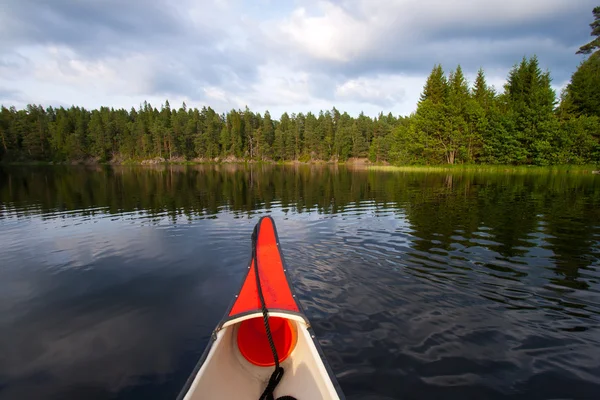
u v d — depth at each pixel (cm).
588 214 1123
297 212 1260
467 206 1309
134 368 361
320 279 585
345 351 375
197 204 1502
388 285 555
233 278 616
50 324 457
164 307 502
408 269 629
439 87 4803
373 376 334
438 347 381
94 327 448
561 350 375
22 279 620
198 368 264
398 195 1691
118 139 8881
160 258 732
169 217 1189
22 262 713
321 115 9494
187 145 8944
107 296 543
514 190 1831
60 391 329
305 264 664
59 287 582
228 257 734
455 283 561
